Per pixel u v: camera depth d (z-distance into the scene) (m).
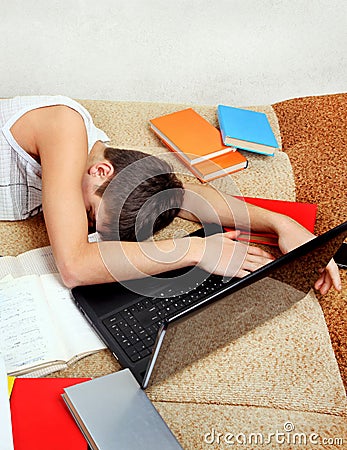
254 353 1.20
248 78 2.79
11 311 1.23
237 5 2.90
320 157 1.73
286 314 1.28
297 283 1.22
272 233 1.43
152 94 2.70
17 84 2.65
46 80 2.68
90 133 1.49
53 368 1.15
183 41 2.83
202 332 1.06
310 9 2.94
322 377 1.17
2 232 1.50
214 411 1.10
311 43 2.90
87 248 1.28
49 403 1.05
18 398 1.06
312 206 1.53
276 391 1.14
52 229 1.29
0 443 0.97
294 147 1.79
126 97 2.68
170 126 1.74
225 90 2.75
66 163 1.36
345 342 1.26
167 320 0.94
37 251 1.41
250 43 2.86
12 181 1.53
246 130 1.73
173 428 1.06
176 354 1.06
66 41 2.76
